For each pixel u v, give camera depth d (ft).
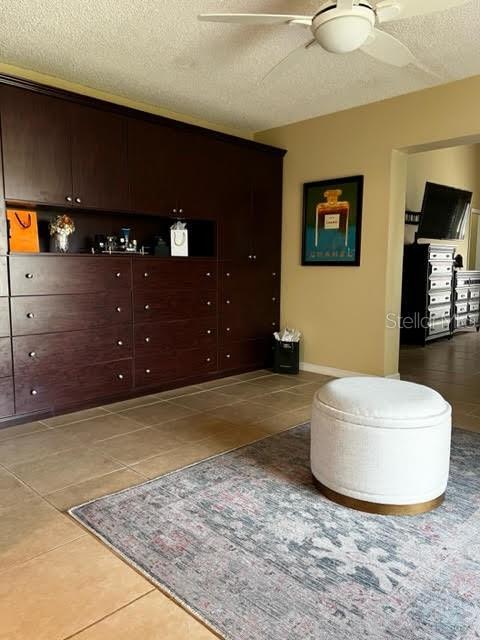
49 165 10.44
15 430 10.05
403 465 6.48
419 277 21.45
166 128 12.61
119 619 4.67
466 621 4.65
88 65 10.85
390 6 6.85
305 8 8.46
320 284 15.31
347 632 4.50
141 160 12.14
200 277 13.83
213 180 13.89
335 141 14.49
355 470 6.66
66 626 4.58
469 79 11.58
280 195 16.03
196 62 10.66
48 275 10.59
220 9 8.46
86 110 11.00
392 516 6.57
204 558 5.63
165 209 12.75
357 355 14.58
